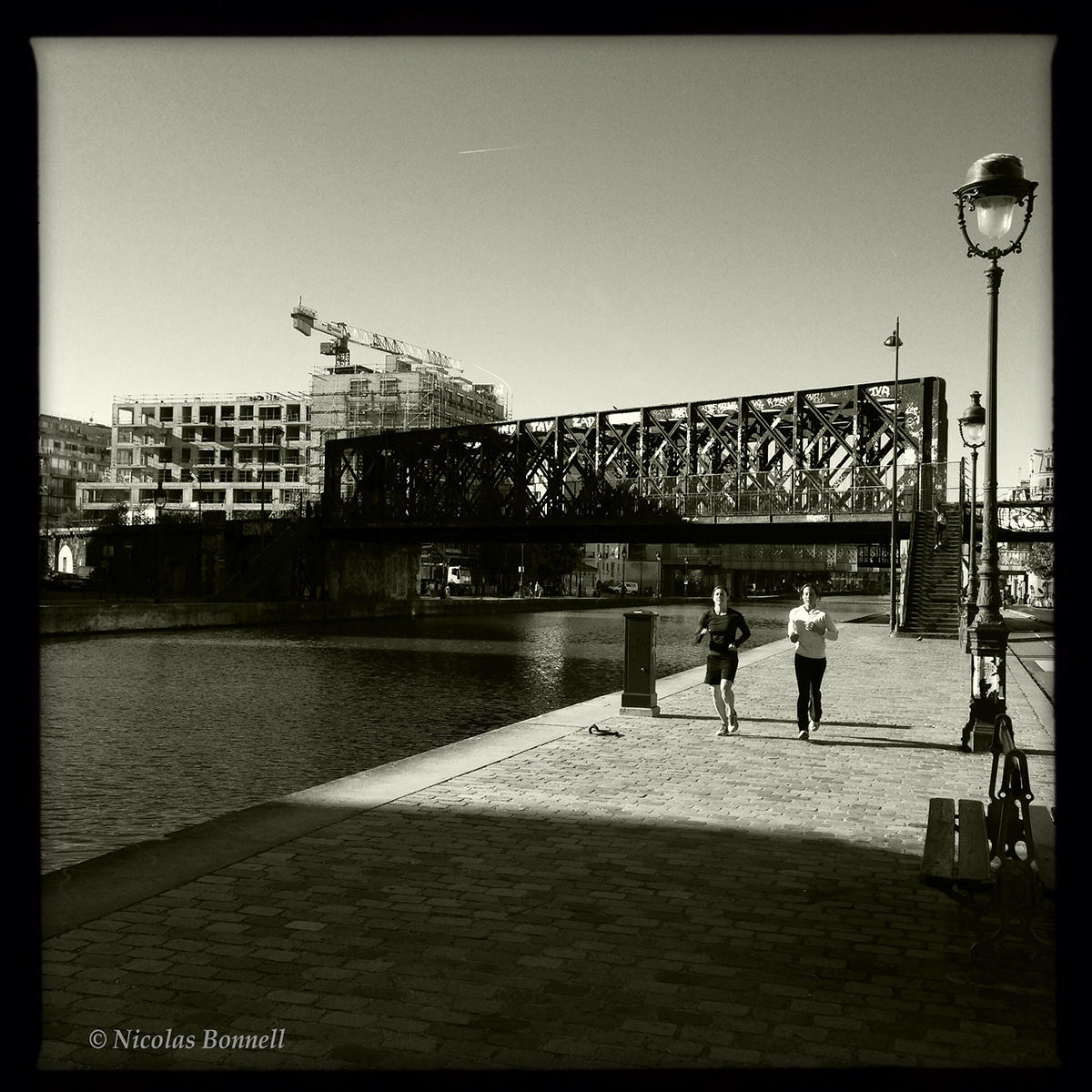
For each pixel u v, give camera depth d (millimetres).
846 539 50969
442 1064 3691
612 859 6539
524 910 5484
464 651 33625
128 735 14820
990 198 10516
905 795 8672
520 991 4367
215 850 6648
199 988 4363
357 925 5195
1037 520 42938
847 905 5648
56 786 10945
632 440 58406
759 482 50844
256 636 41562
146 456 128000
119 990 4336
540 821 7586
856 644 32312
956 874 4766
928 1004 4297
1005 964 4781
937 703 15930
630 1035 3955
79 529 93812
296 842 6898
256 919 5277
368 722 16328
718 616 12305
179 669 26359
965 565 40375
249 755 13055
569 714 14070
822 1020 4113
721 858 6602
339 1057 3742
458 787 8859
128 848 6699
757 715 14023
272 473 123438
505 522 59000
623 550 131375
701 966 4695
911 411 46281
